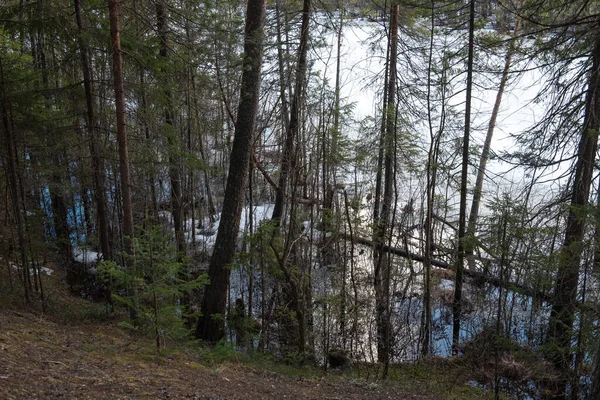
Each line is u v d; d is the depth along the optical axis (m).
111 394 3.99
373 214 13.88
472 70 12.51
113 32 7.52
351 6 16.03
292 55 12.61
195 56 9.42
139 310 6.17
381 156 13.48
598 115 9.33
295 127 12.21
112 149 8.98
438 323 12.20
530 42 12.37
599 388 4.77
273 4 14.02
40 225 9.74
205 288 10.11
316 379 7.75
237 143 10.09
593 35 9.14
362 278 11.28
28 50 11.94
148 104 9.30
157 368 5.59
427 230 11.84
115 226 12.62
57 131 8.17
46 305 8.11
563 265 8.47
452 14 13.05
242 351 9.84
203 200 19.23
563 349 8.11
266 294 11.91
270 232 9.69
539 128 10.18
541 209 9.72
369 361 10.21
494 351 9.31
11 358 4.31
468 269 12.05
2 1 10.41
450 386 8.54
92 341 6.23
